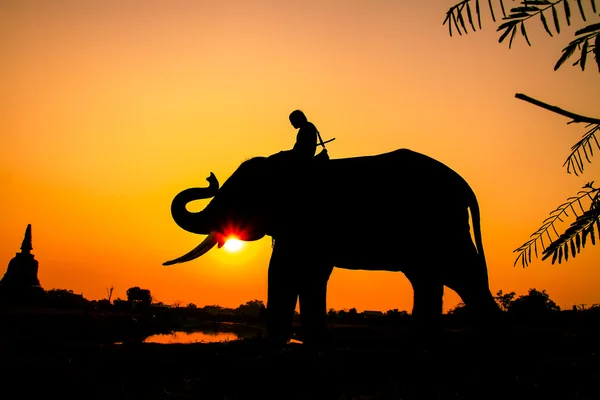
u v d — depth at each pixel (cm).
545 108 199
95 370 827
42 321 3219
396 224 886
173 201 1058
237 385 774
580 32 188
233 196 1019
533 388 685
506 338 820
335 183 944
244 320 8650
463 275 848
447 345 868
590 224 213
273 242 998
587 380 698
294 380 777
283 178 988
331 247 923
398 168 924
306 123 1016
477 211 898
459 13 209
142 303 8375
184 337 3512
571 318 1894
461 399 665
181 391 762
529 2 192
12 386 764
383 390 724
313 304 920
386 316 4253
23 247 7594
